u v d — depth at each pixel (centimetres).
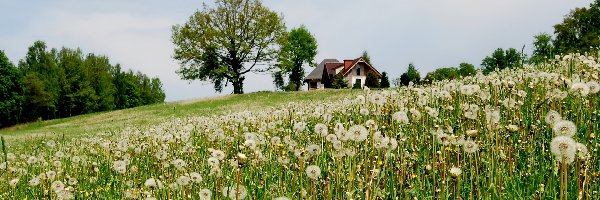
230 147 693
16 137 2603
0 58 7112
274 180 512
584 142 476
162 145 765
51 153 970
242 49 5872
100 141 1158
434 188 406
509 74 1062
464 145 414
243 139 724
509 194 394
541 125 544
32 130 4238
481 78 988
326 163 499
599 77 668
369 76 6731
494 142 511
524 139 507
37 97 7819
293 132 764
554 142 319
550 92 614
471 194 386
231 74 5844
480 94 663
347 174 443
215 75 5978
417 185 436
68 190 566
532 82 753
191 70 5916
